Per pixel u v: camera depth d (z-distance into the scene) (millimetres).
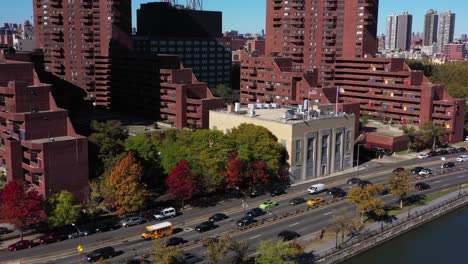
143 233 119562
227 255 108688
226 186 150875
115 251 109625
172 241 114188
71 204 124562
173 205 143250
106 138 156125
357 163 193750
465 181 177000
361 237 122062
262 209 140250
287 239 118188
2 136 155000
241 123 176625
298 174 171375
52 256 109688
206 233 122375
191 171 145125
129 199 127938
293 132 166125
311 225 129625
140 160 154125
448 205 150125
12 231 123750
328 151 180875
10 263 105812
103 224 128250
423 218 139875
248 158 155250
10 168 139125
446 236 133875
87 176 142875
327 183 170125
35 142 136000
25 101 149500
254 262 103625
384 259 118688
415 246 127000
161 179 160000
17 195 117125
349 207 144375
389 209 144500
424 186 166250
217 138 157000
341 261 113688
